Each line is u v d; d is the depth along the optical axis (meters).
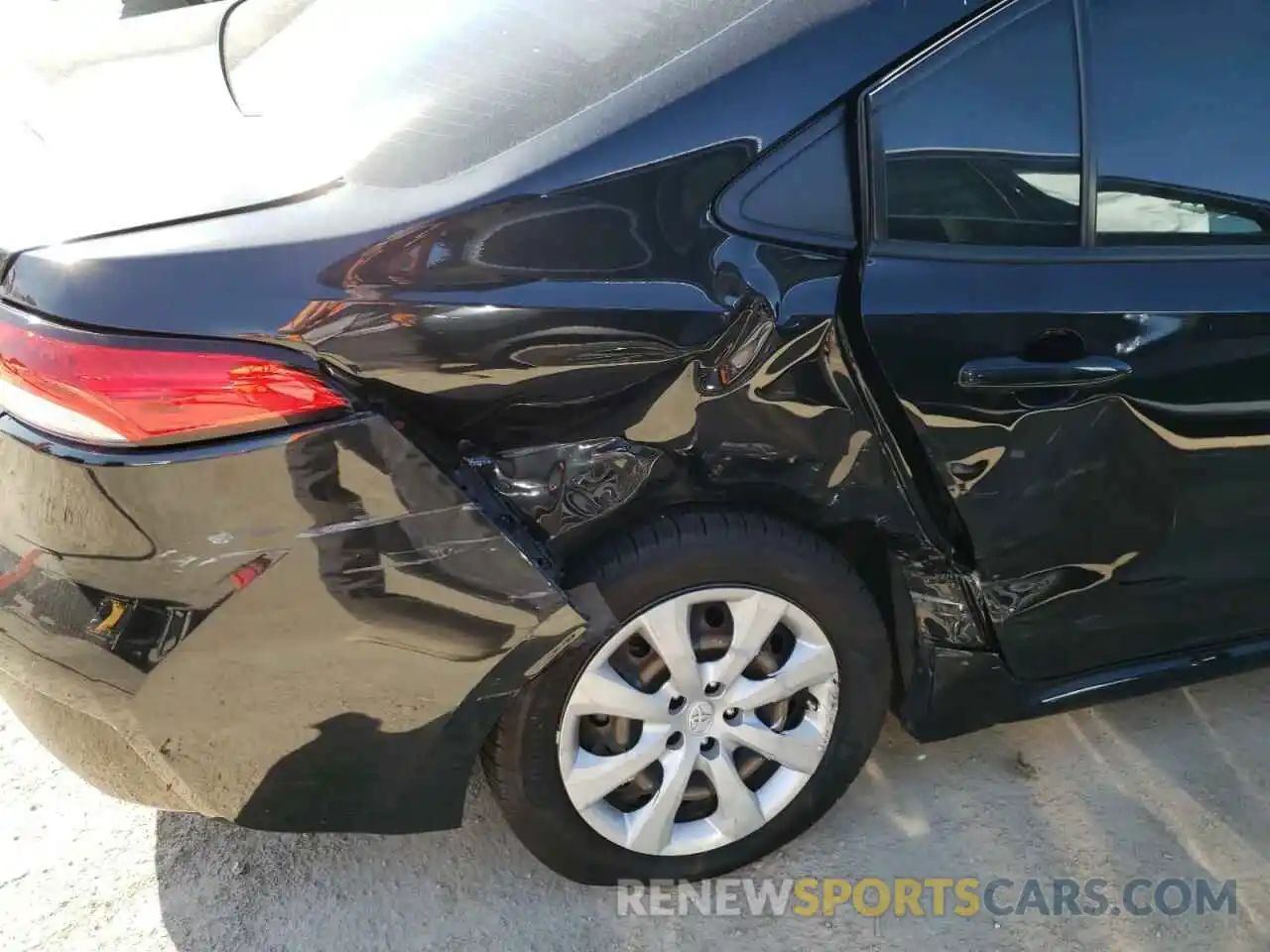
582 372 1.55
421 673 1.62
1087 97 1.81
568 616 1.65
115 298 1.40
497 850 2.15
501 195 1.51
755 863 2.13
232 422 1.42
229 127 1.68
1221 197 1.92
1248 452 2.00
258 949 1.96
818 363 1.68
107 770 1.68
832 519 1.83
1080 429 1.85
